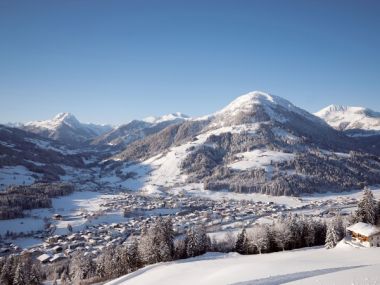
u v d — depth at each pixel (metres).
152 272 98.31
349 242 111.19
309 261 86.38
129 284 89.12
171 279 85.00
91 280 119.25
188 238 131.38
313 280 50.12
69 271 141.62
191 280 79.88
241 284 57.84
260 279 60.75
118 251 125.81
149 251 122.56
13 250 183.50
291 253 107.75
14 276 116.44
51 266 155.75
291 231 130.62
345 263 80.25
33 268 121.31
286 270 74.25
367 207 133.62
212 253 128.38
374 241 107.00
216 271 85.62
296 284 49.47
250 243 129.00
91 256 153.12
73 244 189.88
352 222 136.75
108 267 122.38
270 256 104.75
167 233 129.75
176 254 128.88
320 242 135.12
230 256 119.88
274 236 129.12
